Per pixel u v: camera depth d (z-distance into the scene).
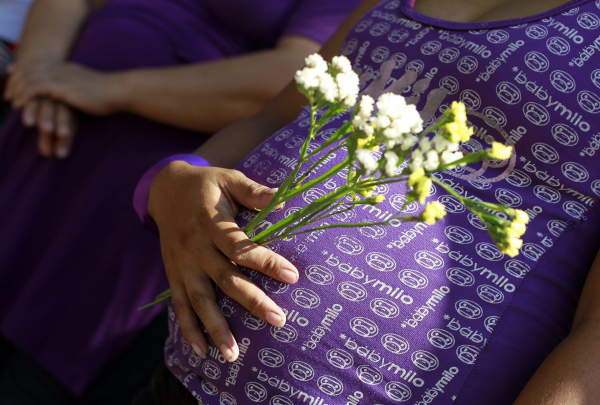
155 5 1.70
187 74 1.50
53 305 1.40
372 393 0.71
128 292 1.37
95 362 1.38
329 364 0.72
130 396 1.41
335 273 0.75
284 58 1.53
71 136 1.50
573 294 0.76
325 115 0.63
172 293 0.88
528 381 0.69
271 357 0.75
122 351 1.42
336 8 1.59
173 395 0.93
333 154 0.85
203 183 0.87
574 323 0.71
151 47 1.63
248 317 0.78
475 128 0.84
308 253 0.77
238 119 1.54
